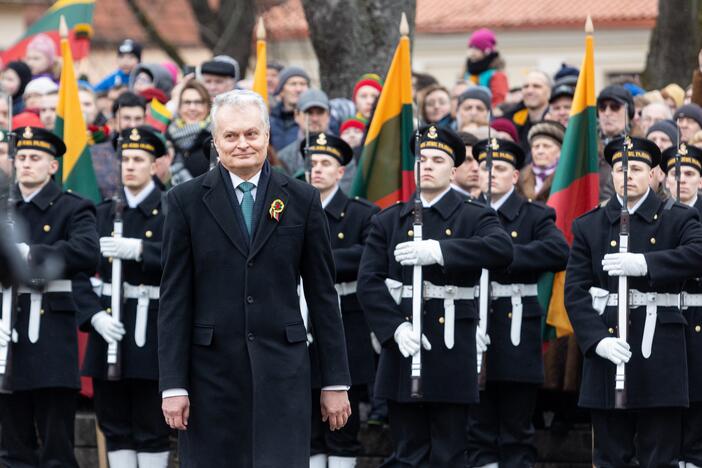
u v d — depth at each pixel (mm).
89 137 17453
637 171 13031
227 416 10281
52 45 20125
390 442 15297
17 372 13797
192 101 16453
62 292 14031
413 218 13305
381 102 15805
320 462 14117
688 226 12922
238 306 10320
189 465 10367
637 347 12789
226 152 10328
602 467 13133
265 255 10352
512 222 14445
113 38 34312
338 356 10539
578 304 12984
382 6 19875
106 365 14422
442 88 17953
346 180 16828
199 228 10391
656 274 12555
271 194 10430
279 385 10219
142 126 15148
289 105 18250
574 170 15344
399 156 15789
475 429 14125
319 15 19906
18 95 18672
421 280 12922
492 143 14523
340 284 14461
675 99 18578
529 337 14055
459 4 46531
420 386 12797
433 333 13055
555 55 45812
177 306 10367
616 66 45312
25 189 14148
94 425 15922
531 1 46188
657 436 12898
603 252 13055
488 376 13930
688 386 12906
